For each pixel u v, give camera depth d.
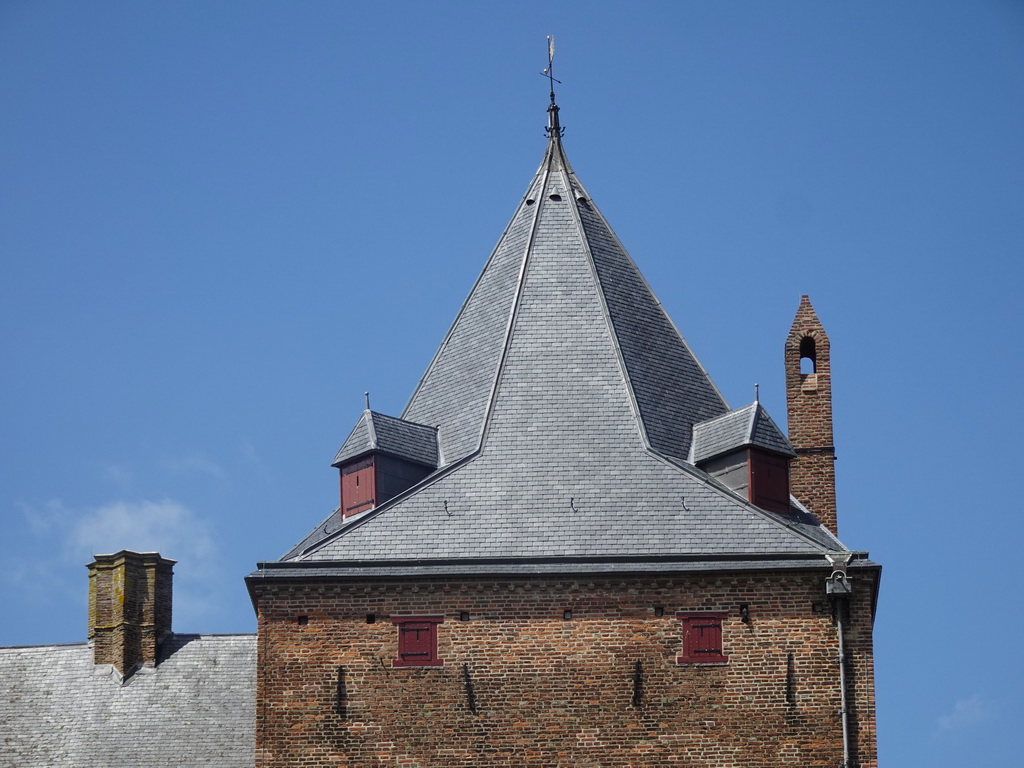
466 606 61.78
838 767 60.56
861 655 61.41
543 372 67.38
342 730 60.97
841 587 61.34
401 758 60.72
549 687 61.12
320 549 62.62
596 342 68.19
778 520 63.22
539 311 69.00
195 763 68.31
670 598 61.81
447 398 68.56
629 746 60.69
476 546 62.62
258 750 60.88
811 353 71.75
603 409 66.44
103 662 72.38
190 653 72.75
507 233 72.12
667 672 61.22
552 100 74.50
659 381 67.94
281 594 62.00
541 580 61.91
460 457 65.81
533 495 64.00
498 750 60.69
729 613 61.72
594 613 61.69
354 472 65.94
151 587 73.31
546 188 72.56
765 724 60.91
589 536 62.78
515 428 65.94
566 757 60.59
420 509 63.78
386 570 62.03
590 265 70.25
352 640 61.62
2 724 70.44
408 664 61.38
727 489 64.31
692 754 60.66
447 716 60.97
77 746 69.38
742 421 65.62
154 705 70.69
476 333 69.75
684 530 62.94
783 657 61.38
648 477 64.50
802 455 70.25
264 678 61.38
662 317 70.31
